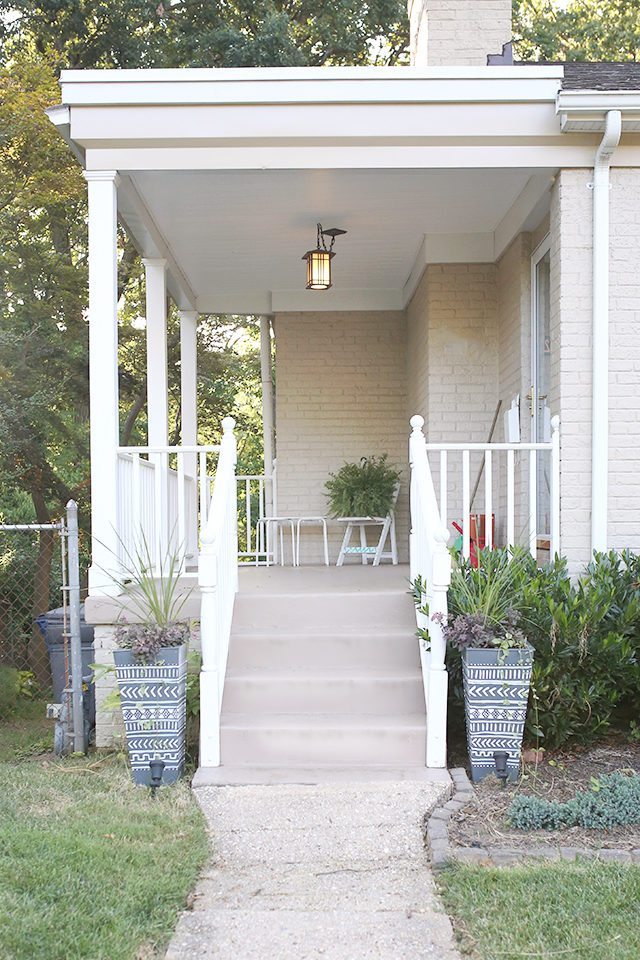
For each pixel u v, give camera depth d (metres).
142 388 15.88
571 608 4.98
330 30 15.55
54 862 3.58
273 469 10.17
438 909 3.42
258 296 9.59
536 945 3.11
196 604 5.59
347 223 7.38
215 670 4.82
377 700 5.13
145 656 4.69
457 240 7.81
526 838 3.98
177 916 3.36
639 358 5.77
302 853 3.91
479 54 7.74
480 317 7.85
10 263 12.29
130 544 5.93
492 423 7.84
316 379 9.59
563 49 17.84
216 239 7.73
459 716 5.34
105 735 5.46
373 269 8.88
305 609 5.75
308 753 4.84
